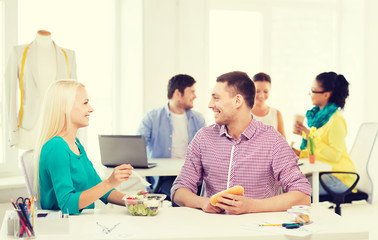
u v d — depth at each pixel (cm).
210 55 525
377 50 525
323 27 548
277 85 541
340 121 375
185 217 193
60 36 486
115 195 228
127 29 493
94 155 508
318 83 386
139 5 479
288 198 203
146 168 330
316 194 345
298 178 211
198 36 496
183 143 398
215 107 216
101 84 506
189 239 166
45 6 477
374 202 499
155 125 394
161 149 394
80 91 219
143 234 169
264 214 196
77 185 216
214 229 175
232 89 213
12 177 465
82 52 496
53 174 205
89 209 209
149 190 371
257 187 215
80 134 455
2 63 464
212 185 222
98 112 508
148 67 486
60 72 422
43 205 213
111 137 325
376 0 521
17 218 166
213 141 223
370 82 524
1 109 463
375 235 374
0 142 466
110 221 188
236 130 218
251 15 532
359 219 427
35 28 475
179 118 398
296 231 171
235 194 197
